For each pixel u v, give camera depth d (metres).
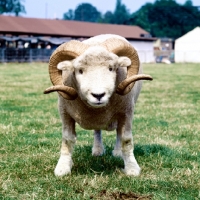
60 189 5.71
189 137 9.28
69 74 5.87
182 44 74.75
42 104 14.80
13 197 5.42
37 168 6.70
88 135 9.55
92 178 6.14
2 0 100.19
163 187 5.73
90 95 5.23
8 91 19.34
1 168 6.75
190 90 20.69
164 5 124.19
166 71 40.41
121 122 6.34
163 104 14.96
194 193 5.55
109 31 71.25
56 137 9.20
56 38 60.94
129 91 5.82
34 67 44.19
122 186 5.79
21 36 60.75
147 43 72.50
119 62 5.47
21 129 10.04
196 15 117.06
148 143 8.52
